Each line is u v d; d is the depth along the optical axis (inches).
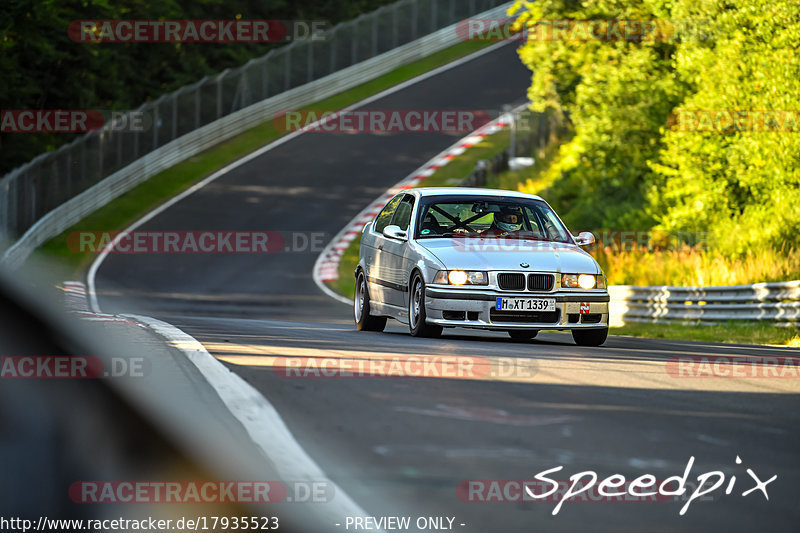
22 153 5821.9
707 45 3144.7
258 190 6136.8
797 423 649.6
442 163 6747.1
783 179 2856.8
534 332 1604.3
